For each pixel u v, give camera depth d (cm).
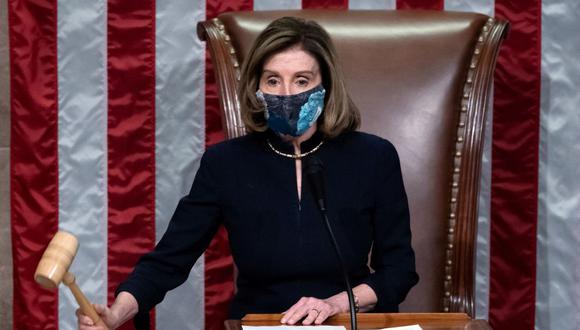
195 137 1246
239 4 1227
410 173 1063
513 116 1237
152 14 1228
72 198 1241
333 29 1090
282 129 899
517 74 1230
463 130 1073
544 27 1223
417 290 1059
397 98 1071
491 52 1084
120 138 1238
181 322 1268
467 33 1086
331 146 941
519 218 1248
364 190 934
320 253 908
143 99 1238
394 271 926
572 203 1241
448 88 1073
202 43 1234
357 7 1227
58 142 1233
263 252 914
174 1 1230
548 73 1227
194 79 1238
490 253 1257
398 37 1085
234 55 1097
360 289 902
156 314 1267
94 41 1226
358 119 958
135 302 883
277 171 928
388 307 912
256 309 925
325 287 917
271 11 1114
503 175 1245
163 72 1234
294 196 920
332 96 926
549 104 1231
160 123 1241
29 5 1212
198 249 950
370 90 1072
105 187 1243
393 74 1075
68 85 1228
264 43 902
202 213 941
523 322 1261
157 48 1232
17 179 1231
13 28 1211
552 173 1240
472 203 1068
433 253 1060
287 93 889
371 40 1084
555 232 1247
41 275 652
